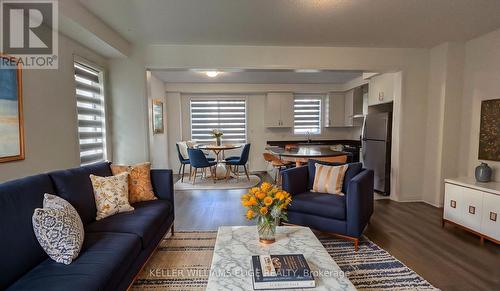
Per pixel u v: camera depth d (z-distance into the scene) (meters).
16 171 2.09
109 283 1.41
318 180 3.03
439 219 3.35
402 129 4.07
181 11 2.65
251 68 3.82
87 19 2.59
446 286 1.94
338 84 6.80
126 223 2.05
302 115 7.18
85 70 3.20
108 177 2.42
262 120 7.15
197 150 5.38
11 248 1.38
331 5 2.54
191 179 6.02
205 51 3.75
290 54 3.83
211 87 6.63
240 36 3.41
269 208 1.82
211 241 2.75
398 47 3.93
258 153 7.18
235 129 7.15
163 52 3.72
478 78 3.50
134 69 3.70
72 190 2.02
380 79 4.69
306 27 3.10
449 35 3.41
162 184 2.83
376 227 3.08
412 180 4.16
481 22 2.96
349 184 2.50
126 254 1.64
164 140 6.46
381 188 4.50
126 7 2.55
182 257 2.41
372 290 1.90
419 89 4.05
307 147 5.66
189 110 7.04
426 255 2.41
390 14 2.74
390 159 4.39
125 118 3.72
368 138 4.84
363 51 3.92
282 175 2.93
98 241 1.74
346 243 2.66
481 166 2.93
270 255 1.58
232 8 2.60
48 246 1.49
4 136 1.97
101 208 2.23
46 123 2.44
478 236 2.77
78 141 2.95
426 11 2.67
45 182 1.84
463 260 2.31
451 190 2.99
